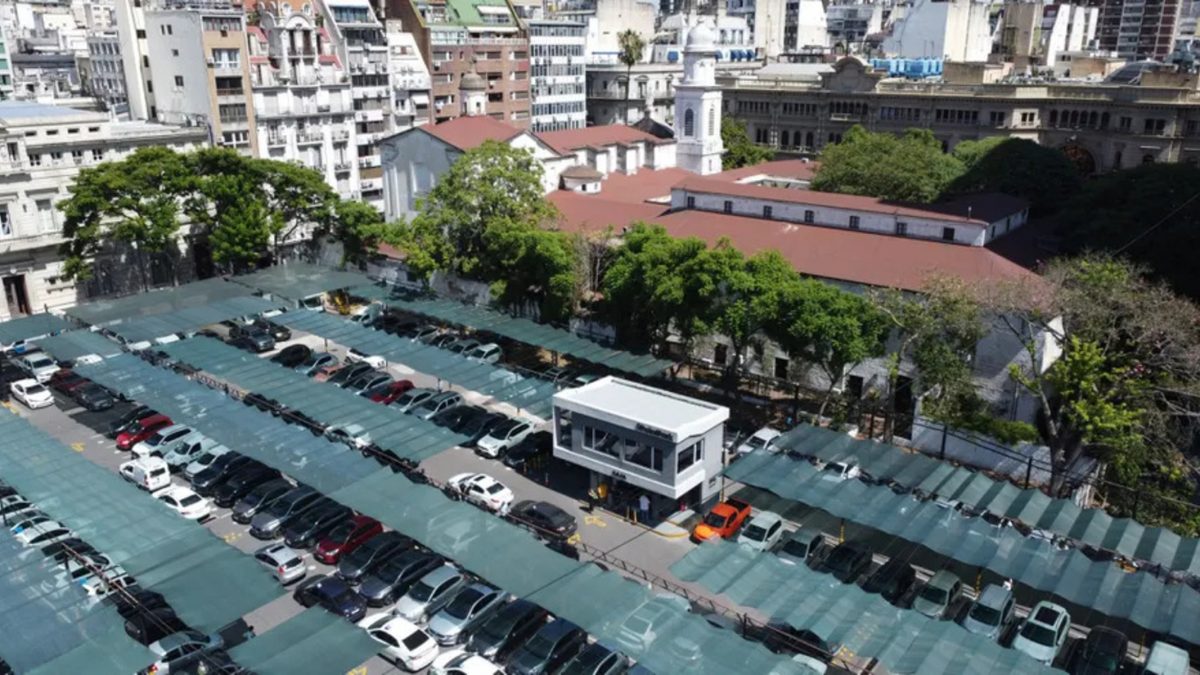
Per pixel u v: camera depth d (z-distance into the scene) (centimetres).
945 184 10325
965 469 5900
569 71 18275
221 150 9738
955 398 6744
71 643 4006
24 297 9769
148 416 7131
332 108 13088
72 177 9525
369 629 4547
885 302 6675
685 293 7125
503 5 17900
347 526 5450
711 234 8938
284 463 5694
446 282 9606
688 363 7681
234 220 9600
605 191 11438
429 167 10988
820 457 6000
